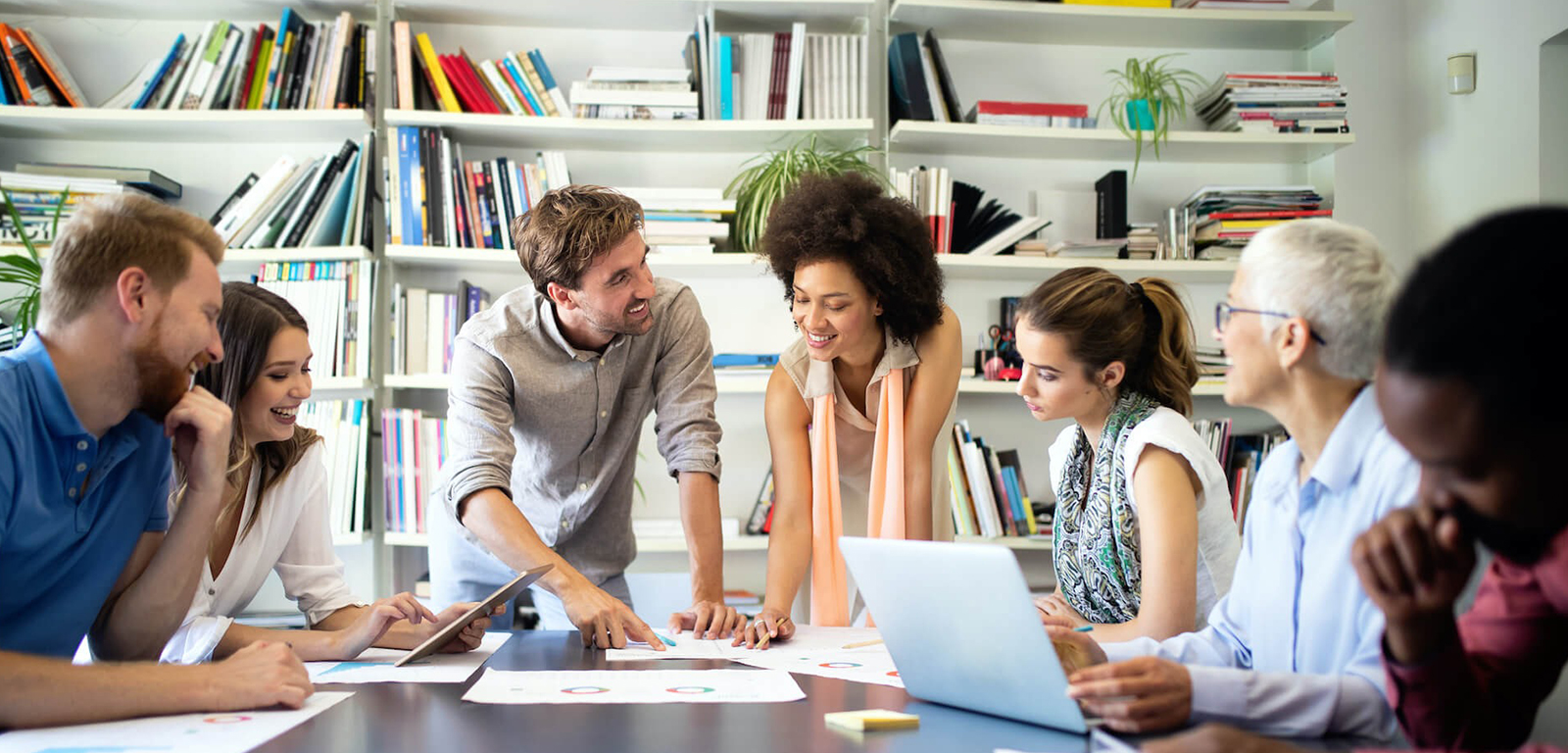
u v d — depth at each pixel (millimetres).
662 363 1977
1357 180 3316
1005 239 2992
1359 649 953
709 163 3170
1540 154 2959
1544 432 636
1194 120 3285
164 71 2875
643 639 1488
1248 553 1165
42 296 1111
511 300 1892
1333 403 1005
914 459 1905
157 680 1005
